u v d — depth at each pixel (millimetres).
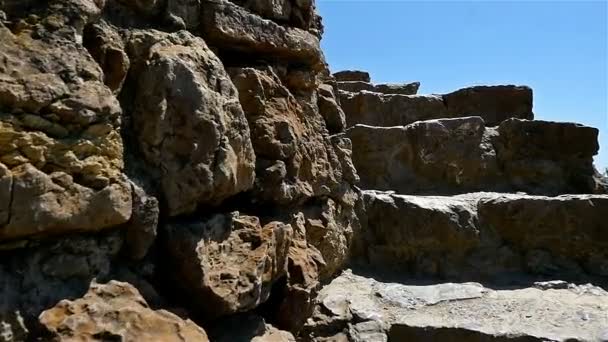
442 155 6344
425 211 5281
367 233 5449
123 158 2688
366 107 7133
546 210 5266
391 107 7211
